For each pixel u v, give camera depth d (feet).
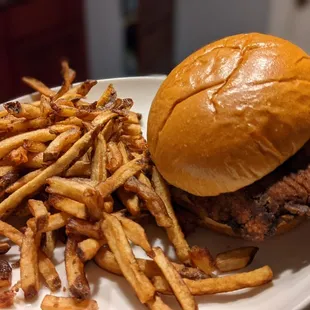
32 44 1.59
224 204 0.66
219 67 0.67
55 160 0.74
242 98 0.63
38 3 1.54
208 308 0.63
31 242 0.67
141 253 0.72
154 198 0.69
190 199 0.71
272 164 0.63
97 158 0.76
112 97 0.88
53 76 1.69
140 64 1.80
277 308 0.61
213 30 1.77
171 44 1.88
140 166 0.73
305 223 0.73
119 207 0.78
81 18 1.69
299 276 0.65
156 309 0.60
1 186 0.75
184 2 1.79
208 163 0.64
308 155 0.66
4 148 0.77
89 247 0.65
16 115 0.79
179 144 0.66
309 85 0.65
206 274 0.65
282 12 1.57
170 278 0.61
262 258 0.69
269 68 0.64
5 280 0.66
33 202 0.69
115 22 1.75
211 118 0.64
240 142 0.62
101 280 0.68
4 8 1.46
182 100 0.68
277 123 0.62
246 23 1.66
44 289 0.67
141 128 0.94
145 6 1.68
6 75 1.57
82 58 1.77
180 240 0.68
